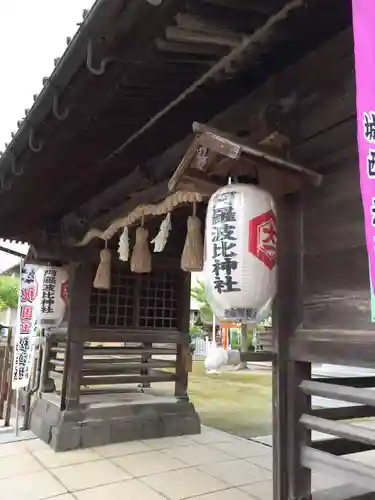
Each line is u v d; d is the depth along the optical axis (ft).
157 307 21.67
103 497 12.76
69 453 17.34
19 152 12.69
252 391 39.29
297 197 8.55
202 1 6.78
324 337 7.57
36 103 10.24
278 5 7.13
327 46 8.11
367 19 5.59
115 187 16.01
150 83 9.36
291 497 7.74
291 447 7.94
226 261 7.66
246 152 7.37
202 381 46.80
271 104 8.95
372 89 5.49
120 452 17.56
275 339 8.39
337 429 7.25
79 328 19.31
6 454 17.12
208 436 20.58
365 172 5.40
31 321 20.58
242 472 15.19
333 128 7.91
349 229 7.44
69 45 8.34
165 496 12.85
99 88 9.09
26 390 22.52
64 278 20.85
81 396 21.52
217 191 8.23
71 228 19.83
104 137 11.78
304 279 8.22
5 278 87.04
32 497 12.72
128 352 20.80
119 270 20.83
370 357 6.68
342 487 8.50
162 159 13.16
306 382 8.01
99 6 7.10
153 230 20.07
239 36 7.72
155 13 6.95
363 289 7.09
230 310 7.87
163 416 20.42
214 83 9.09
